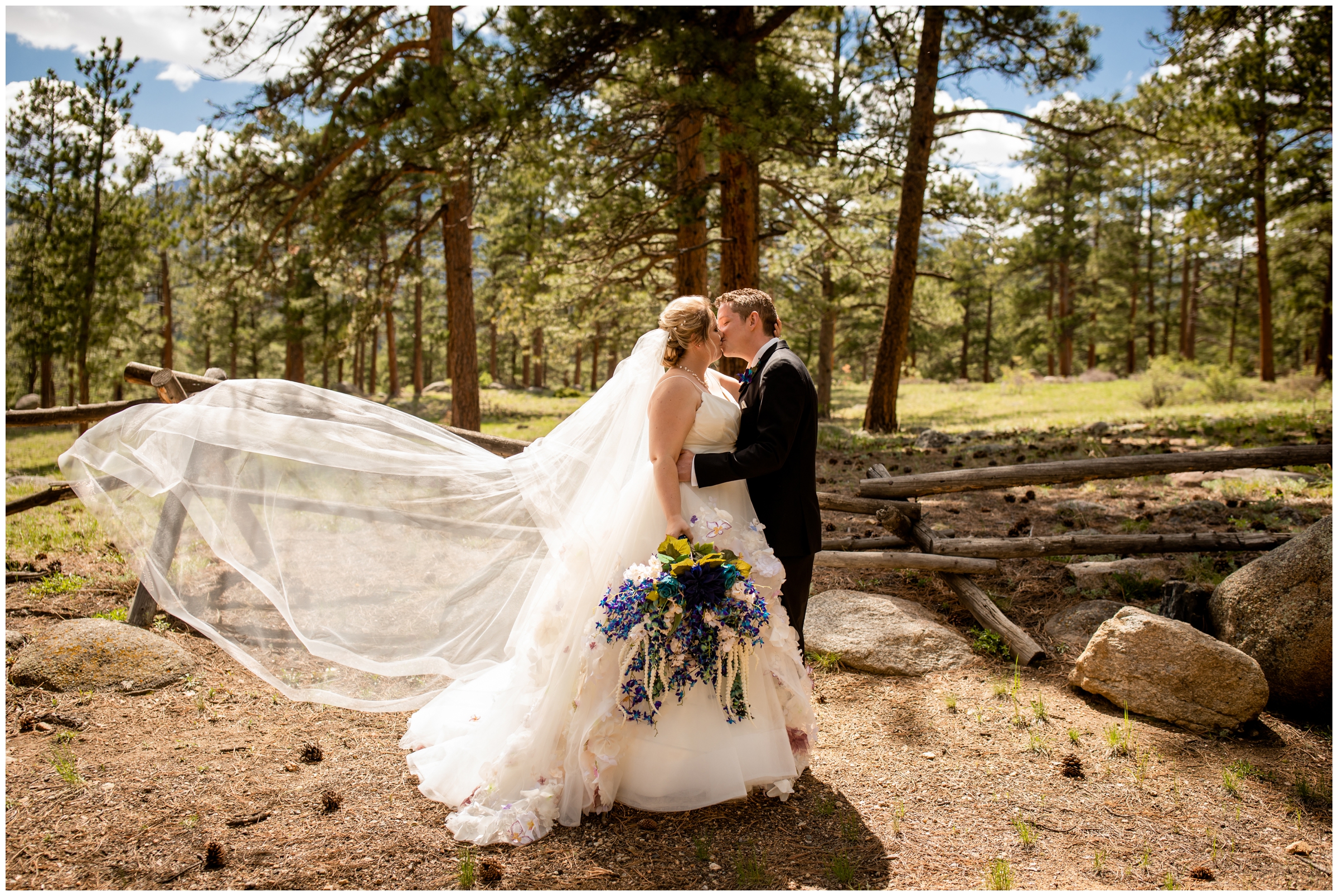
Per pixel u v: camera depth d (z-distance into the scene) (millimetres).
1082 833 2768
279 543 3564
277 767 3133
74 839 2580
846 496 5223
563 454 3283
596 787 2848
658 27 10375
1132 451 8906
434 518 3586
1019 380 30812
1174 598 4121
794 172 14281
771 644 2973
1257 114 14047
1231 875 2518
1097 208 38844
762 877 2482
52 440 15812
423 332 43875
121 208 18188
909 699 3855
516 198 15617
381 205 13320
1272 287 31688
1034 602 4871
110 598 4816
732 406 3193
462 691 3467
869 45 13719
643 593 2836
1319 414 11680
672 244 13984
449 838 2695
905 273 13578
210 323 31672
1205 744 3387
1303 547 3689
